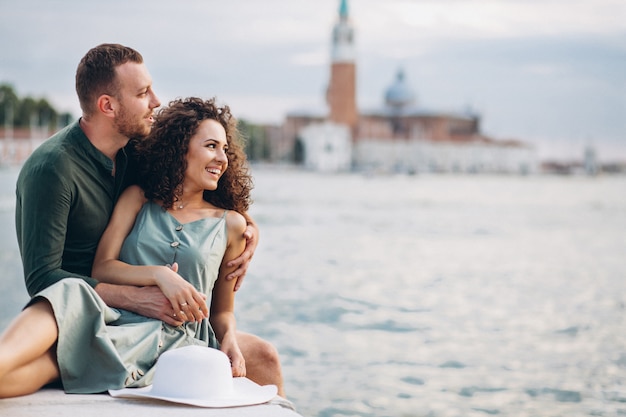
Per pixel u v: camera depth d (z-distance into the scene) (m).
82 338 3.56
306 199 70.81
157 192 4.08
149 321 3.83
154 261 3.95
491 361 10.27
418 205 67.38
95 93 3.96
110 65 3.95
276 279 18.98
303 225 41.31
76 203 3.92
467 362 10.16
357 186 111.06
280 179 136.12
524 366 9.97
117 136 4.03
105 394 3.56
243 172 4.33
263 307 14.51
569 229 43.34
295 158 180.50
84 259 4.01
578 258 27.66
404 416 7.65
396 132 184.50
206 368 3.53
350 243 31.42
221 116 4.26
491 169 186.25
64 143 3.92
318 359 10.11
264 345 4.20
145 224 4.04
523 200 83.62
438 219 49.78
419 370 9.61
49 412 3.23
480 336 12.15
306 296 16.12
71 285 3.53
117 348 3.67
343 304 15.20
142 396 3.49
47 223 3.80
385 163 177.75
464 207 66.25
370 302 15.64
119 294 3.83
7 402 3.35
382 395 8.39
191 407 3.43
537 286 19.34
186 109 4.16
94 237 4.02
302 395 8.34
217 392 3.53
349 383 8.86
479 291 18.16
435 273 21.86
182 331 3.89
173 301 3.78
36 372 3.47
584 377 9.41
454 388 8.79
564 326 13.18
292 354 10.45
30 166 3.86
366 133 181.38
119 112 3.97
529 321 13.73
